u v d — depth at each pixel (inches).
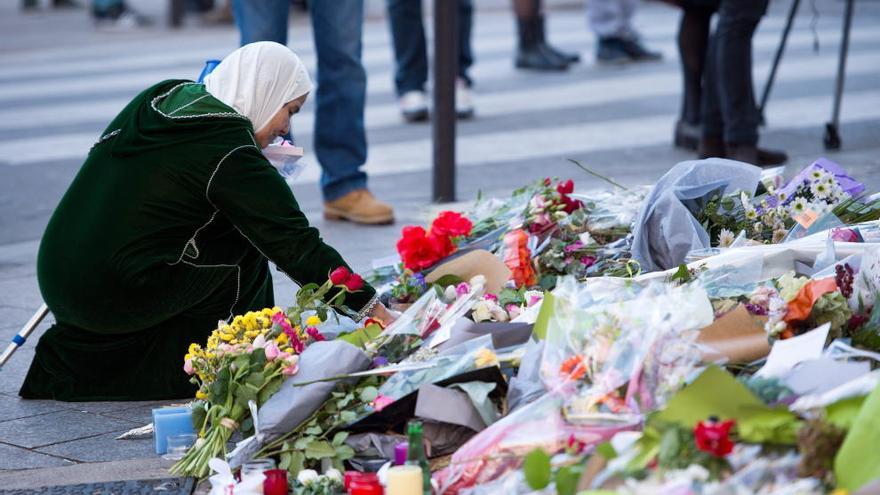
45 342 322.3
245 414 263.9
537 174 587.8
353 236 487.2
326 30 494.9
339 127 505.0
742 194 327.6
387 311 298.5
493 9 1547.7
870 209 333.7
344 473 247.9
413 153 669.3
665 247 319.3
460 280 315.9
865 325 264.8
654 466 208.8
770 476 205.0
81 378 318.7
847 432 208.7
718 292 272.5
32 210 584.4
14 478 265.3
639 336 242.8
